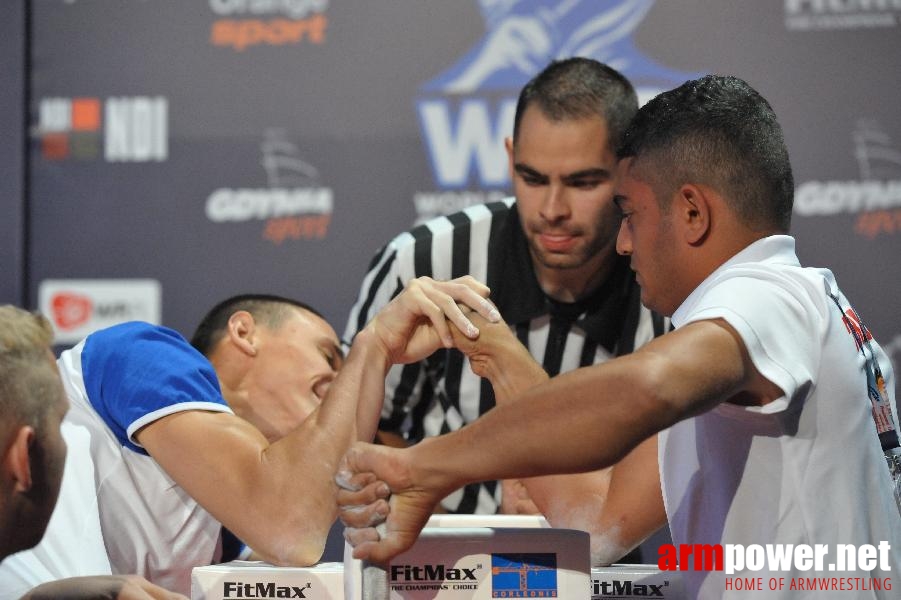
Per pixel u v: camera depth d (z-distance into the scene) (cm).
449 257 335
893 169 468
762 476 179
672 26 475
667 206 185
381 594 171
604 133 295
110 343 256
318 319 299
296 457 230
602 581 206
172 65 488
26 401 172
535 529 180
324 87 484
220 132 486
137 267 487
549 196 299
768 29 472
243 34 486
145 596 210
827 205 470
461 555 177
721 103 185
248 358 288
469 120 482
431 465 163
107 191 488
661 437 203
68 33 489
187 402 240
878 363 201
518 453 155
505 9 479
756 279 175
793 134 471
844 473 178
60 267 488
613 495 226
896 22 469
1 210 486
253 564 229
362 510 168
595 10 477
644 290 193
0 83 487
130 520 258
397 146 484
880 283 466
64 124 488
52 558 246
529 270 329
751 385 164
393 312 234
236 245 486
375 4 484
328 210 484
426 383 342
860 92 470
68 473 254
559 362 333
